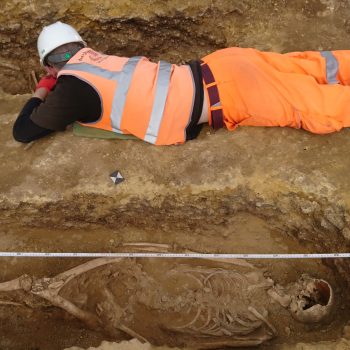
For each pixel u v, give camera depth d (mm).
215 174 2863
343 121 2869
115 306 2855
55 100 2693
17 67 3967
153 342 2744
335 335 2590
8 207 2904
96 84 2688
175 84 2787
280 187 2811
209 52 3930
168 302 2871
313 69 2947
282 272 3012
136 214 3025
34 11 3674
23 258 3131
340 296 2797
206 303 2834
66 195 2863
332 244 2861
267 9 3744
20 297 2906
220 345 2678
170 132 2893
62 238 3174
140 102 2750
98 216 3035
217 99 2816
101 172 2914
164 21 3768
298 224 2928
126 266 2990
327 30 3654
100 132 3027
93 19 3744
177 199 2871
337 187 2750
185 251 3084
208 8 3697
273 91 2822
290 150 2910
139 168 2920
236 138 2984
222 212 2967
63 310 2934
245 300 2836
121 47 3965
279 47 3617
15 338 2861
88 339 2812
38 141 3055
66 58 2816
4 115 3279
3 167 2969
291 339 2719
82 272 2898
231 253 3090
